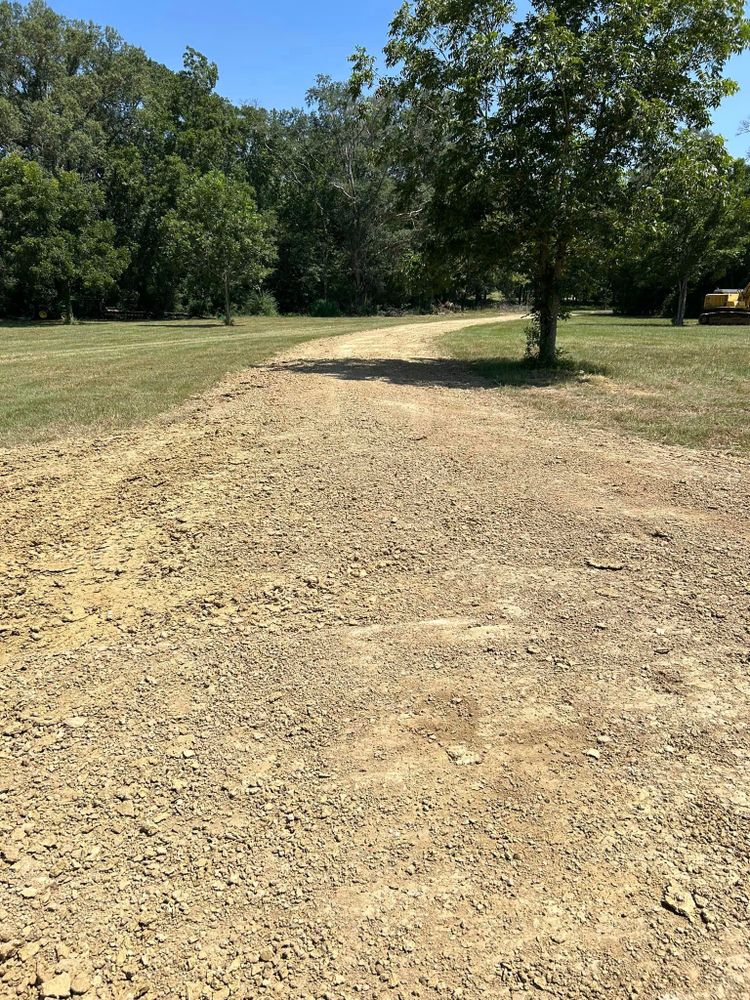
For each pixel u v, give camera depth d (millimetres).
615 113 10805
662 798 2562
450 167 11766
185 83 49562
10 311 43562
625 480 5996
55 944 2080
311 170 53375
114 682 3383
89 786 2707
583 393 10320
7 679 3436
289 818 2520
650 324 32094
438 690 3240
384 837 2426
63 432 8148
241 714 3115
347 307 56688
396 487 5902
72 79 43688
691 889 2193
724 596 4008
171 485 6125
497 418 8562
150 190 44281
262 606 4066
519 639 3641
